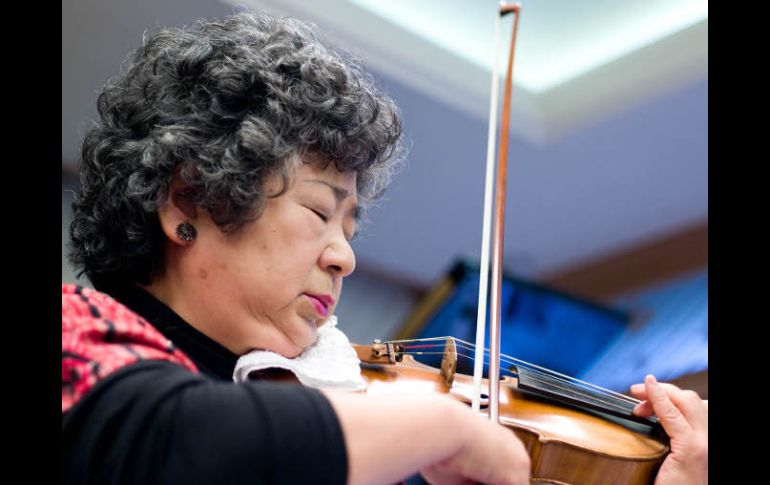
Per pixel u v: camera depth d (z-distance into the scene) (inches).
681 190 212.7
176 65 52.8
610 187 215.3
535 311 222.4
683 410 63.9
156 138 49.9
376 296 225.0
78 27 147.3
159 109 51.6
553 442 57.9
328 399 37.4
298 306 51.7
